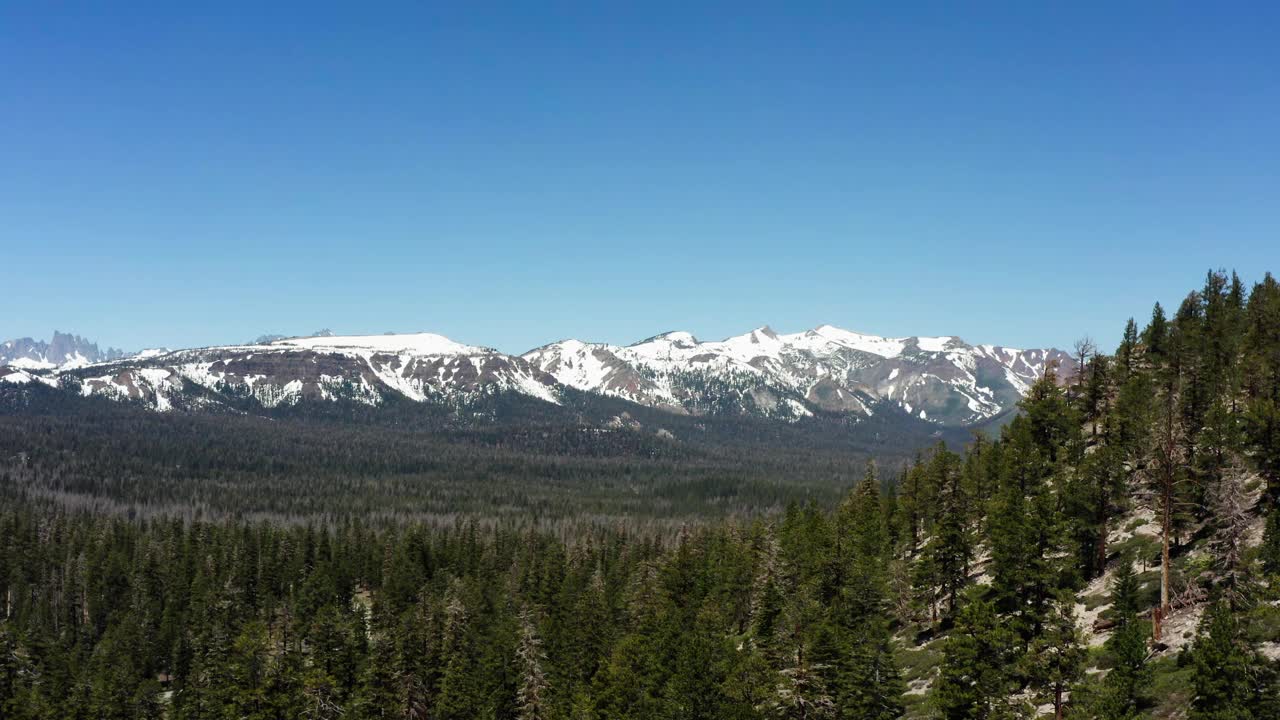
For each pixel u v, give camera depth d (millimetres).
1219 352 94750
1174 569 64688
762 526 117625
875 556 92250
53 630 148250
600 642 93250
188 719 95188
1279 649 48125
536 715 78875
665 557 127125
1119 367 105438
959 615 56281
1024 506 71062
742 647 80500
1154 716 47375
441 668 95250
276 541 177375
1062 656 50625
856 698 59750
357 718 86188
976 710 53438
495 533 195375
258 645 92938
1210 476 69000
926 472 107188
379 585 165625
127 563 166625
